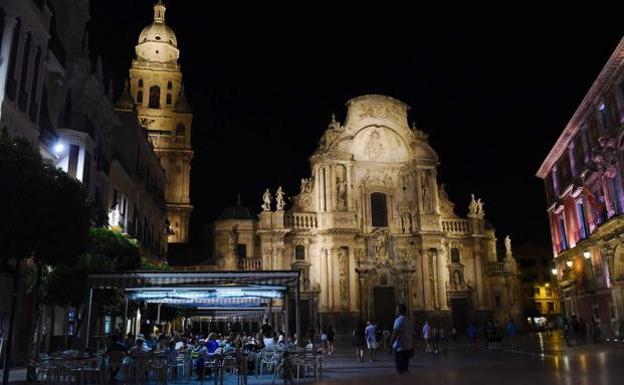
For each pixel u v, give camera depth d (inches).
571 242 1996.8
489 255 2674.7
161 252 2422.5
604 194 1612.9
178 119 3425.2
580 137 1854.1
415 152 2544.3
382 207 2532.0
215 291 1085.8
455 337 2158.0
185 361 903.7
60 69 1221.7
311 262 2390.5
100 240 1037.2
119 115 1879.9
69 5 1357.0
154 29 3602.4
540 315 3895.2
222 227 2605.8
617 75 1486.2
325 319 2288.4
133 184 1831.9
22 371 901.2
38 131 1061.1
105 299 1008.2
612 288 1574.8
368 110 2571.4
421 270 2429.9
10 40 920.3
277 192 2421.3
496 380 639.1
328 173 2443.4
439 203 2591.0
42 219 687.1
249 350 965.8
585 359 949.2
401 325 735.1
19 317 989.2
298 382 775.1
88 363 753.0
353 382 675.4
